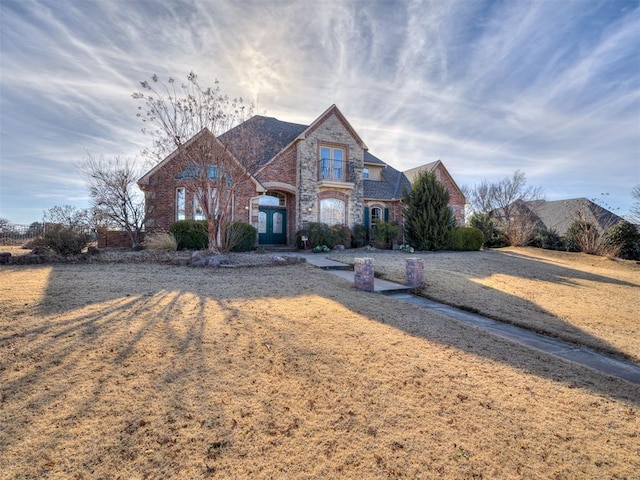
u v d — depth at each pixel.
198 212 16.44
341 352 4.41
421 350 4.66
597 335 6.17
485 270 12.73
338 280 9.55
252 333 4.90
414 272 9.46
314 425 2.88
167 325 5.00
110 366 3.68
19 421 2.71
